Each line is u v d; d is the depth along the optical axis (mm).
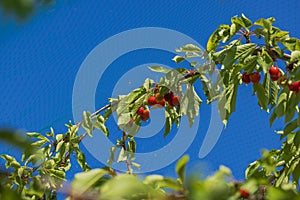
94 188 1502
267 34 2430
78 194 1442
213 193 1342
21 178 2490
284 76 2445
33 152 958
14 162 2504
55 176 2543
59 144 2643
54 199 2393
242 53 2426
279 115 2404
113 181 1354
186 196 1376
